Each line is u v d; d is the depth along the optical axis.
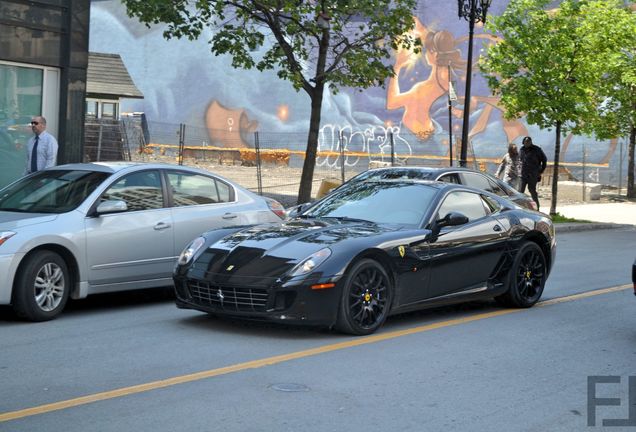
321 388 6.10
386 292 8.02
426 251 8.38
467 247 8.83
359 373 6.56
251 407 5.59
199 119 43.97
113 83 32.78
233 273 7.62
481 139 40.09
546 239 9.90
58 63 17.03
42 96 17.03
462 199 9.14
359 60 18.64
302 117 42.78
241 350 7.22
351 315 7.73
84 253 8.72
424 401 5.86
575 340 8.05
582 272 13.16
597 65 21.95
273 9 18.83
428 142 40.72
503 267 9.35
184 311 9.12
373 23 19.33
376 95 41.72
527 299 9.70
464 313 9.34
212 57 43.81
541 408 5.80
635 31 21.56
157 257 9.34
